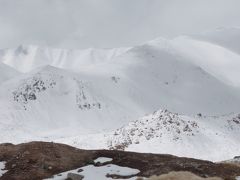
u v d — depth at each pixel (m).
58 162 55.06
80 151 59.44
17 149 58.19
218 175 48.09
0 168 53.62
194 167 50.59
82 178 48.91
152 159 54.59
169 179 40.25
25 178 51.00
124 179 48.06
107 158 56.09
